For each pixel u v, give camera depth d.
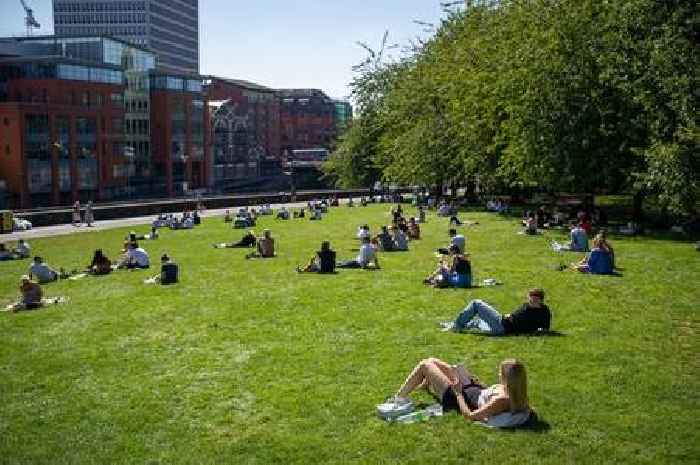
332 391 11.80
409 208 59.34
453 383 10.88
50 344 15.50
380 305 18.17
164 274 22.98
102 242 40.91
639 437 9.66
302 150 178.88
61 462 9.58
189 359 13.99
